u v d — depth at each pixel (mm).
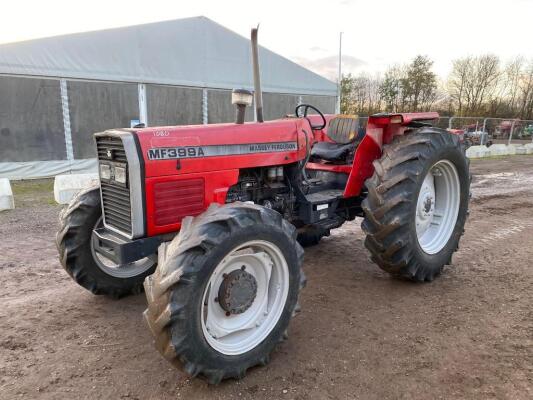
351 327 2838
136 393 2172
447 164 3625
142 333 2768
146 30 10453
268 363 2439
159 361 2451
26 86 9180
